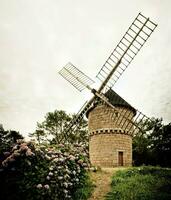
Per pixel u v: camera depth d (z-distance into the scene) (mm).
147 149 39188
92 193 13969
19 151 10656
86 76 26875
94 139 29812
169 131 38719
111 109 27562
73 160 14055
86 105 26344
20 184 10031
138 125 24594
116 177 16969
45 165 11281
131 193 13289
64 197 11258
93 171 18828
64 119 46188
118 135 28688
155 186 14609
